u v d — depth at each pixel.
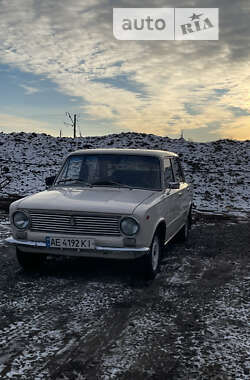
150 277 5.14
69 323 3.80
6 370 2.95
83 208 4.82
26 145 27.52
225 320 3.95
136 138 29.47
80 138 31.12
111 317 3.96
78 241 4.79
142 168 5.94
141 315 4.03
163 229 5.68
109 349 3.29
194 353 3.25
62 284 4.97
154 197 5.39
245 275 5.58
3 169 19.91
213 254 6.77
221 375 2.92
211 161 24.11
